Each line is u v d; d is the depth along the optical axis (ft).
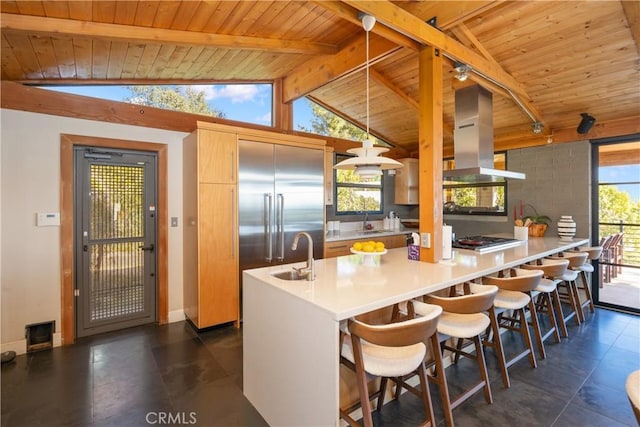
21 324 8.87
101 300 10.33
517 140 15.05
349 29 9.43
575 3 8.13
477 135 10.70
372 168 6.97
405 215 20.03
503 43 9.70
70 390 7.20
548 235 14.05
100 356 8.80
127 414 6.43
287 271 7.29
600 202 13.26
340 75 10.67
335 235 15.12
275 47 9.39
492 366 8.32
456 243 11.09
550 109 12.66
